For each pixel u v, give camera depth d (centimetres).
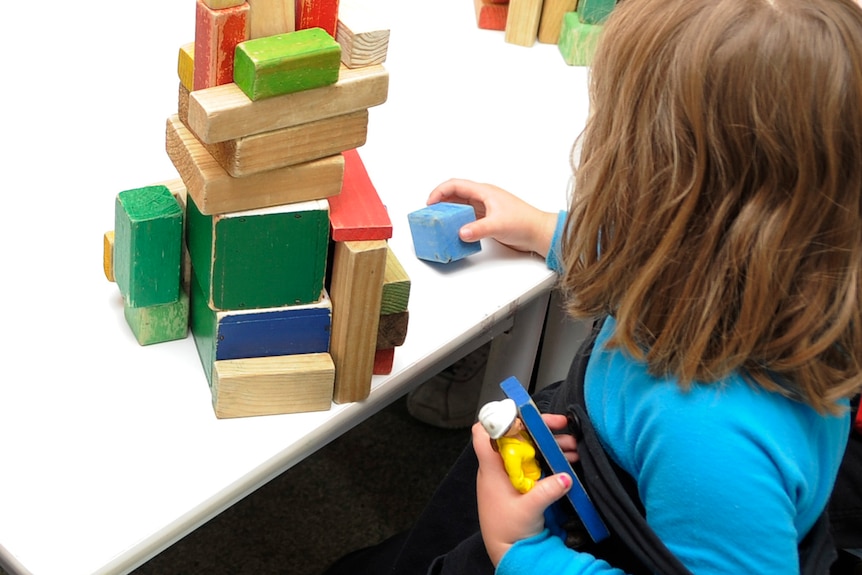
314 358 78
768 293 62
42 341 80
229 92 65
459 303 90
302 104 66
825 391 65
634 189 65
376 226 72
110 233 83
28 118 102
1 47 111
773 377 65
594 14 123
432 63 122
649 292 65
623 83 65
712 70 60
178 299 81
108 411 75
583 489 73
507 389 71
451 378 154
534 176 106
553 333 114
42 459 71
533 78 122
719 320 63
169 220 76
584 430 73
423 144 108
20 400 75
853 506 94
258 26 65
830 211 61
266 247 72
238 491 73
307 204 71
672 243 63
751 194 62
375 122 110
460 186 98
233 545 135
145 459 72
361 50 68
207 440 75
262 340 76
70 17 119
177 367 80
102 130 102
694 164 62
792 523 64
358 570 111
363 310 75
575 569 70
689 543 65
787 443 64
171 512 69
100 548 66
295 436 76
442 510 95
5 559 66
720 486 62
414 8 133
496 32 131
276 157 68
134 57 114
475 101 116
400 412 158
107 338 82
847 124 59
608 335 73
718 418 63
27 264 86
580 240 71
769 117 59
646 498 68
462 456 94
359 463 149
